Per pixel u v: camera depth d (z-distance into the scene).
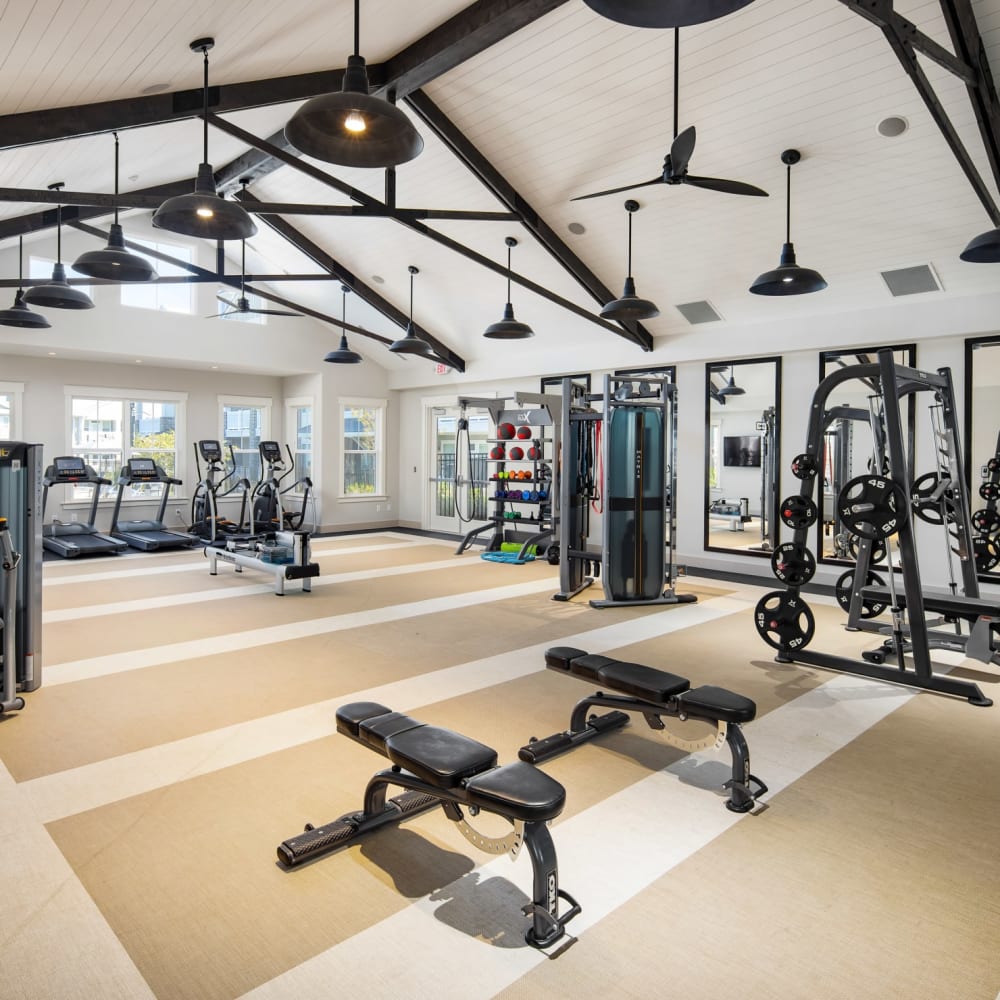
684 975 1.88
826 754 3.32
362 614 6.11
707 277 7.34
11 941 1.97
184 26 3.66
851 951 1.98
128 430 10.72
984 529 5.67
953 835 2.61
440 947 1.97
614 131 5.64
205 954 1.93
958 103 4.66
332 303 10.76
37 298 5.69
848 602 5.62
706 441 8.54
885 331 6.91
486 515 11.23
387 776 2.47
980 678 4.54
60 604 6.35
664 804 2.82
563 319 9.06
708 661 4.81
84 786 2.90
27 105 4.11
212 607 6.30
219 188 7.20
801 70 4.73
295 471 12.40
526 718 3.71
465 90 5.62
